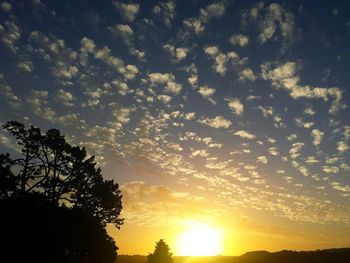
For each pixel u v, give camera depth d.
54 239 31.55
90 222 39.12
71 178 39.31
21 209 32.25
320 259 124.00
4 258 29.81
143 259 106.12
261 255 143.38
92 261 39.94
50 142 37.59
